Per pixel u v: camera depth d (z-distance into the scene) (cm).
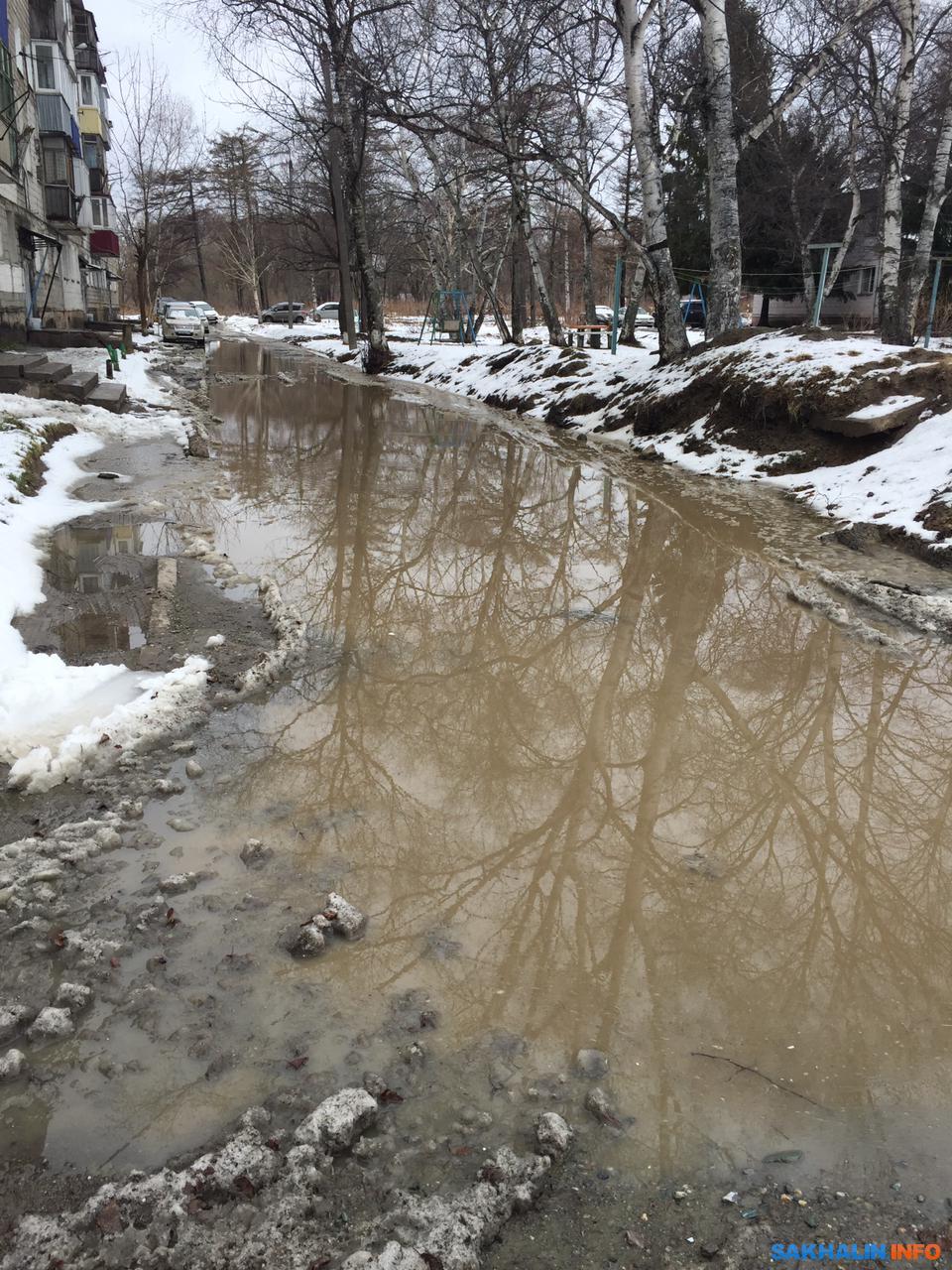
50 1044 252
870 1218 208
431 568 712
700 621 605
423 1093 239
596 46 1627
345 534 805
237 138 5259
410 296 5803
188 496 918
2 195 2028
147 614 568
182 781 385
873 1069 253
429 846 351
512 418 1656
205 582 641
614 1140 227
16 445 912
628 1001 275
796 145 2361
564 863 344
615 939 304
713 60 1288
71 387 1411
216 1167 212
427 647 550
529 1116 234
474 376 2106
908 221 2445
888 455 912
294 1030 259
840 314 2978
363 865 336
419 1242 196
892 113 1560
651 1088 243
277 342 3941
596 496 975
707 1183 217
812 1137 230
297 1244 198
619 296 1786
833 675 525
